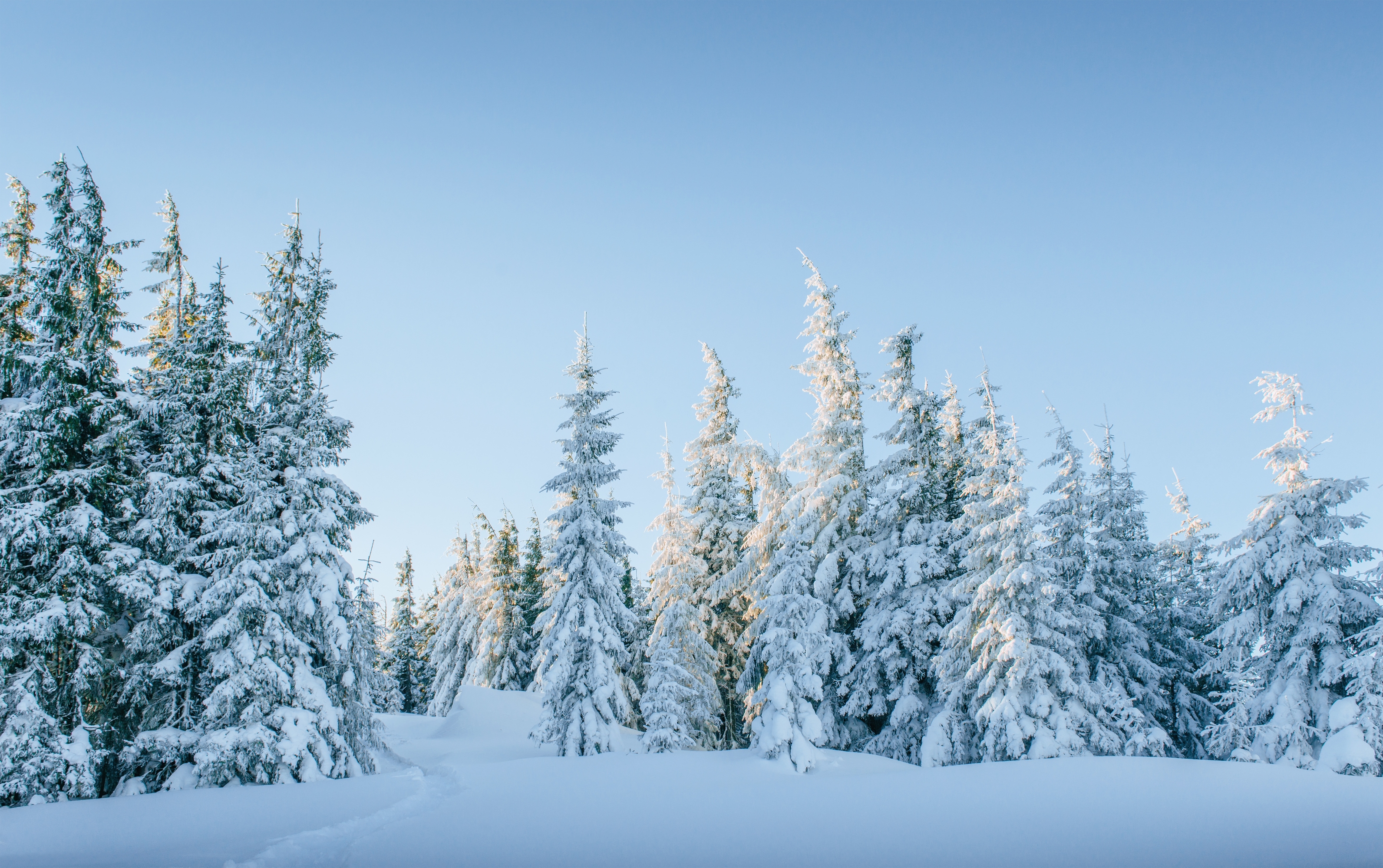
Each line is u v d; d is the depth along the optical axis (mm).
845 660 26297
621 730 28266
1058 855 12188
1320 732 20109
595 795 17844
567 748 25000
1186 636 25906
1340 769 18609
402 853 12336
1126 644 24453
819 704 26453
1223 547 23375
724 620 32500
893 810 15812
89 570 19578
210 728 20266
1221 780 17719
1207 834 13484
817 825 14531
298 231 26469
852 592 27484
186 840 12938
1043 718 21531
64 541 19719
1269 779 17703
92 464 21484
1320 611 20859
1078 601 24906
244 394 24422
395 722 43750
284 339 25516
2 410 20703
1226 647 23125
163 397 22922
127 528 21719
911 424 28109
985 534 23281
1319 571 21312
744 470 33312
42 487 19734
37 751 17594
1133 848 12633
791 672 22969
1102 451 26766
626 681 35406
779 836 13703
